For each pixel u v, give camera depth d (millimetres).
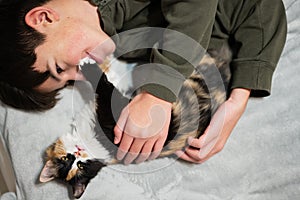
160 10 1300
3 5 1197
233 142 1270
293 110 1297
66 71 1215
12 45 1169
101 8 1270
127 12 1303
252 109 1303
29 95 1268
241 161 1259
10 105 1328
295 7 1422
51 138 1290
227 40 1306
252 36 1261
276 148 1265
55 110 1307
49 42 1158
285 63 1354
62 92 1306
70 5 1193
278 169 1250
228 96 1253
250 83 1233
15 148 1310
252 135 1276
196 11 1187
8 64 1188
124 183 1245
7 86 1255
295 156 1252
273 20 1267
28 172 1285
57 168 1187
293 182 1237
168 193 1239
